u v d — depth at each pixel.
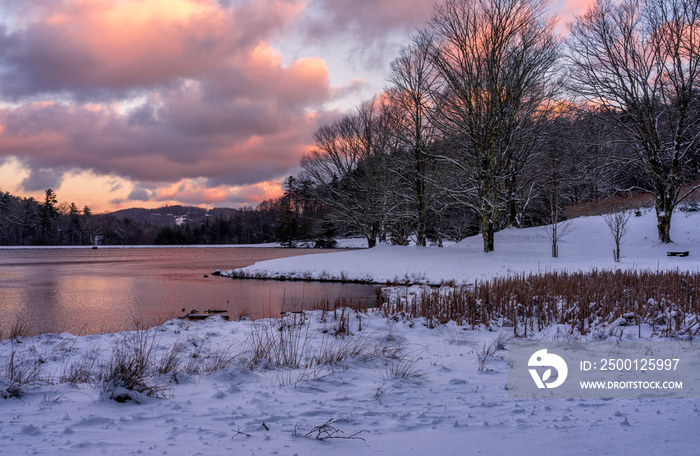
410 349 8.23
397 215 38.69
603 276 15.02
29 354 8.16
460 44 29.14
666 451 2.69
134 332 10.55
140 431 3.71
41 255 67.50
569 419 3.64
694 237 30.25
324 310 13.16
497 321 10.95
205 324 11.71
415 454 2.93
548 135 32.19
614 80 31.41
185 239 125.50
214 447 3.23
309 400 4.80
